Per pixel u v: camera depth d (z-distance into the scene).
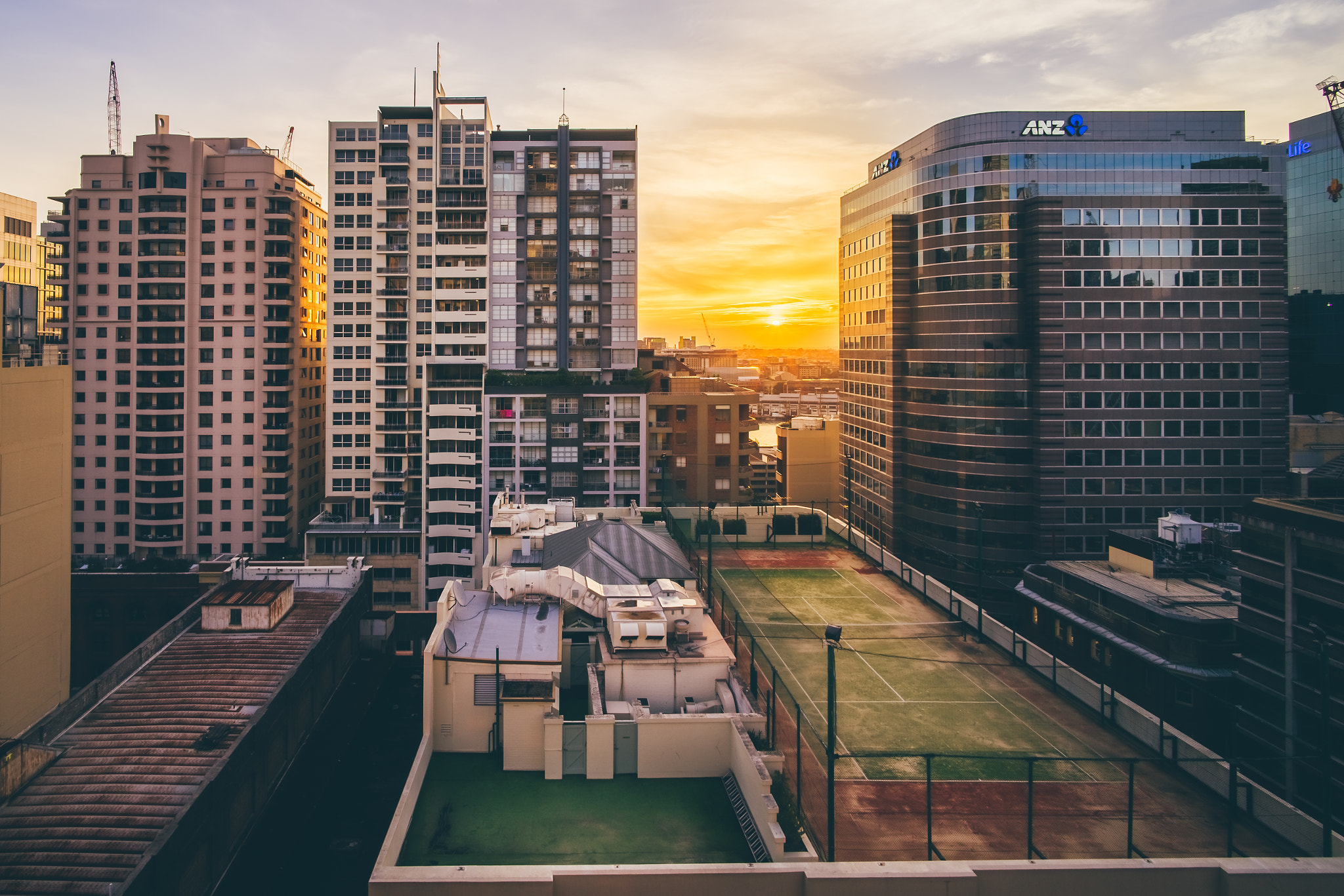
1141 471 102.62
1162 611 59.41
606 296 119.75
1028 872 25.84
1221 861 26.05
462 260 119.31
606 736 36.16
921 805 39.91
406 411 122.94
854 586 74.88
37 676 57.53
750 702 40.59
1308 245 142.38
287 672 57.81
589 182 119.56
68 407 61.09
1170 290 102.44
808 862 28.19
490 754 38.19
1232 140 103.94
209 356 131.62
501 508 67.88
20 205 147.38
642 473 115.00
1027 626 77.31
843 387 141.62
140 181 130.62
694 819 33.16
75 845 38.72
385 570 116.19
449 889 25.42
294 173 143.88
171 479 129.12
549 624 43.62
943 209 109.75
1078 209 102.44
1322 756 32.34
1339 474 60.56
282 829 54.78
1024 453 104.25
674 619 42.97
